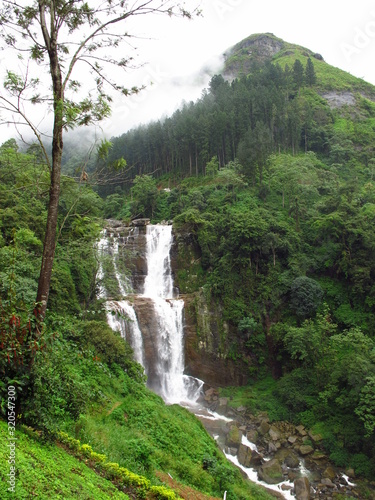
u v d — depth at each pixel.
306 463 26.42
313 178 53.75
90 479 6.90
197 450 17.42
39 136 7.67
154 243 48.81
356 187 46.91
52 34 7.69
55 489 5.39
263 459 26.61
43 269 7.55
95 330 23.31
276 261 41.41
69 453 8.00
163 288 46.69
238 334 39.03
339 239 40.56
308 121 77.31
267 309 39.53
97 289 35.56
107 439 12.08
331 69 113.56
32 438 6.98
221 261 41.59
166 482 12.09
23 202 27.70
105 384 18.50
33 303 7.60
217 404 34.38
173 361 37.94
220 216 47.34
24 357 7.23
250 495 17.02
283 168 52.94
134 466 11.35
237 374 37.97
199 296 40.56
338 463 26.11
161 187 71.19
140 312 36.28
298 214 47.12
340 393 29.66
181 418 21.17
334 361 32.19
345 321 36.78
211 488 14.52
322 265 41.06
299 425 30.31
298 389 33.03
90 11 8.09
